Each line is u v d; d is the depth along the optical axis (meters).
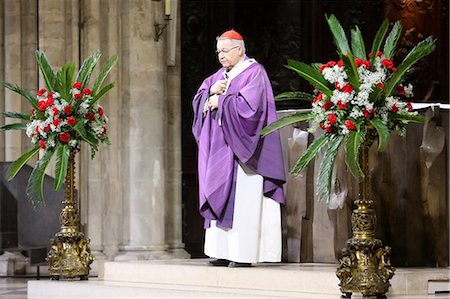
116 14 20.70
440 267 14.59
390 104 12.37
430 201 14.56
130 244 20.44
